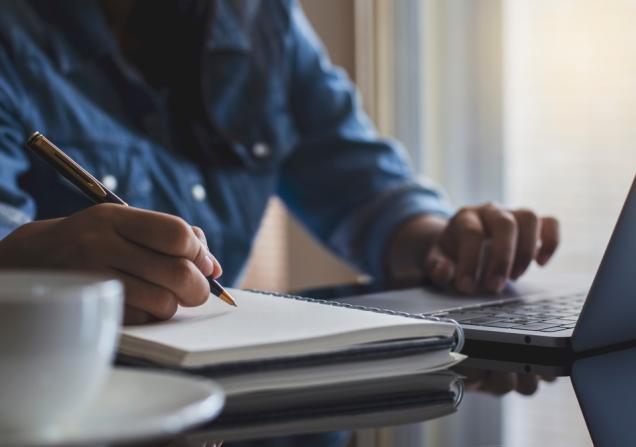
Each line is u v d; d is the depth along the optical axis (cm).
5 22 121
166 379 36
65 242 65
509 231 99
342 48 284
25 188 122
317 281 289
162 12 133
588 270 238
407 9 265
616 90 230
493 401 56
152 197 130
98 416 32
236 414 49
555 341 68
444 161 260
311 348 52
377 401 53
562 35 238
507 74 249
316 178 150
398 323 57
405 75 266
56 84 123
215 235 136
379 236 138
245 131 142
